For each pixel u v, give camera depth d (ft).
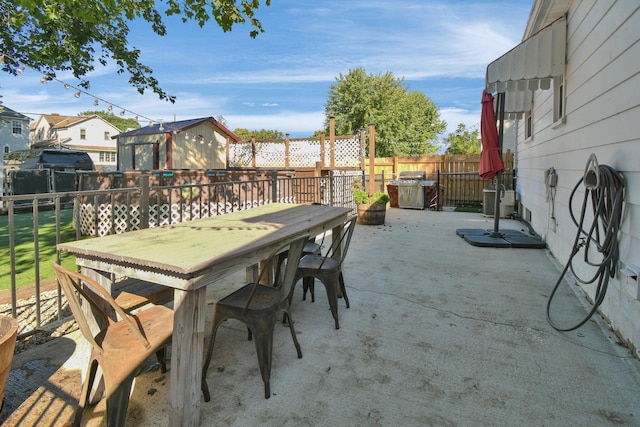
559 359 7.18
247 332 8.55
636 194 7.41
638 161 7.34
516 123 31.30
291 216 9.99
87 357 6.05
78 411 5.33
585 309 9.69
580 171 11.66
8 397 5.99
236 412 5.69
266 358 6.14
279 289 7.30
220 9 14.10
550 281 12.09
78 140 93.81
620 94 8.34
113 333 5.56
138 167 37.04
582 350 7.53
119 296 6.71
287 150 37.06
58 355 7.32
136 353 5.03
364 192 24.86
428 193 34.30
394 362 7.14
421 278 12.50
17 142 64.64
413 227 23.36
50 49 20.94
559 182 14.53
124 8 15.49
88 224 22.50
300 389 6.29
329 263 9.39
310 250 10.98
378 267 13.88
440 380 6.52
